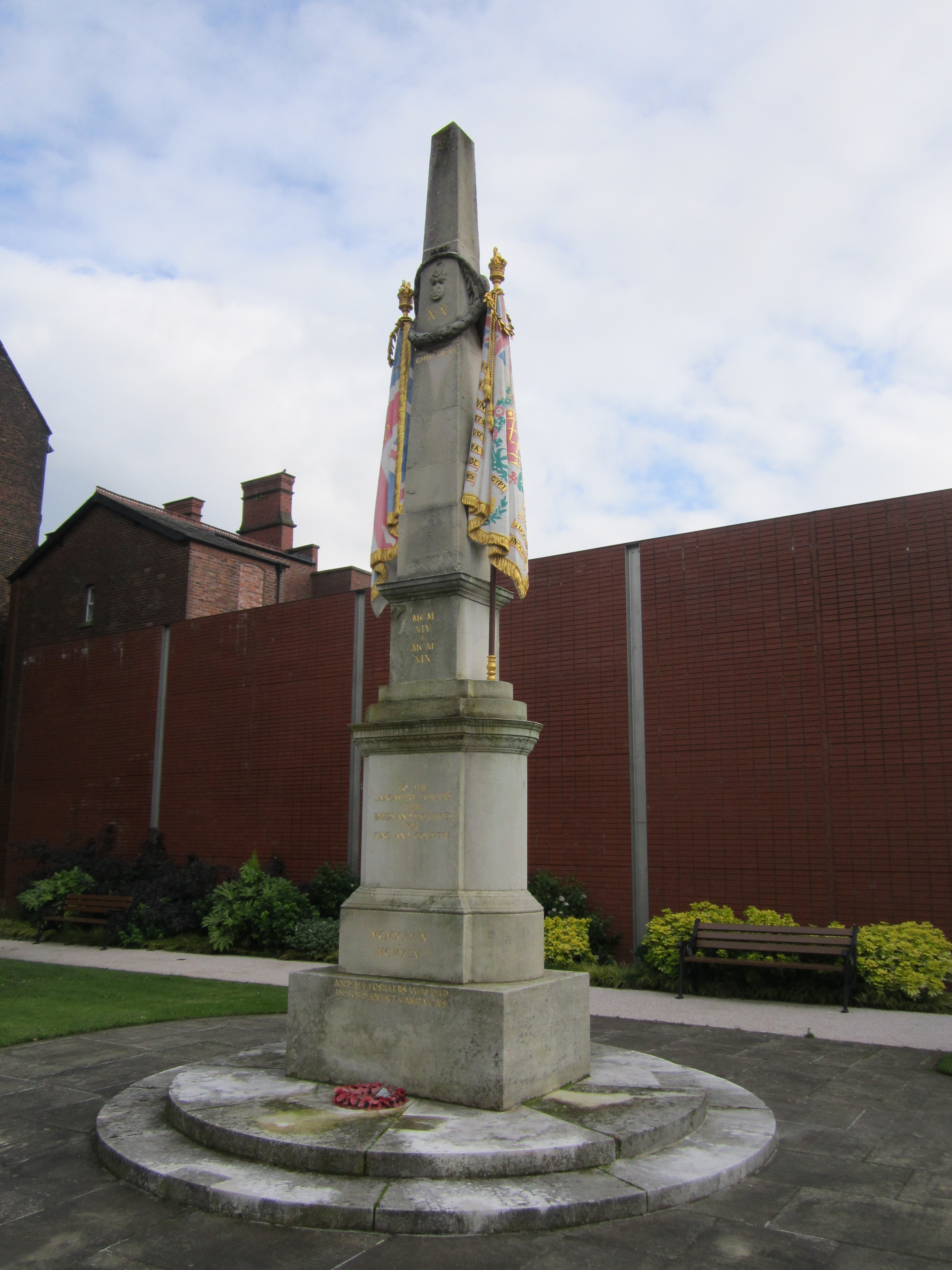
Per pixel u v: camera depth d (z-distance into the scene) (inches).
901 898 472.7
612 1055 288.7
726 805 528.4
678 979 468.8
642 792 555.8
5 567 1152.8
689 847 535.5
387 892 259.0
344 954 258.5
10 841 887.7
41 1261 166.2
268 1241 173.8
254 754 743.1
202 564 948.6
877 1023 387.9
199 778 771.4
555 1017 246.2
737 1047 339.9
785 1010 422.9
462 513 284.0
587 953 522.9
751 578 542.6
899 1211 188.5
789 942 445.7
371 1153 195.0
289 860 706.8
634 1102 233.1
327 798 697.6
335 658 715.4
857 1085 285.3
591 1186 189.6
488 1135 205.2
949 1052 331.6
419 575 284.5
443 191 316.2
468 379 297.7
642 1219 183.9
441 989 234.7
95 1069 304.8
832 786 499.8
